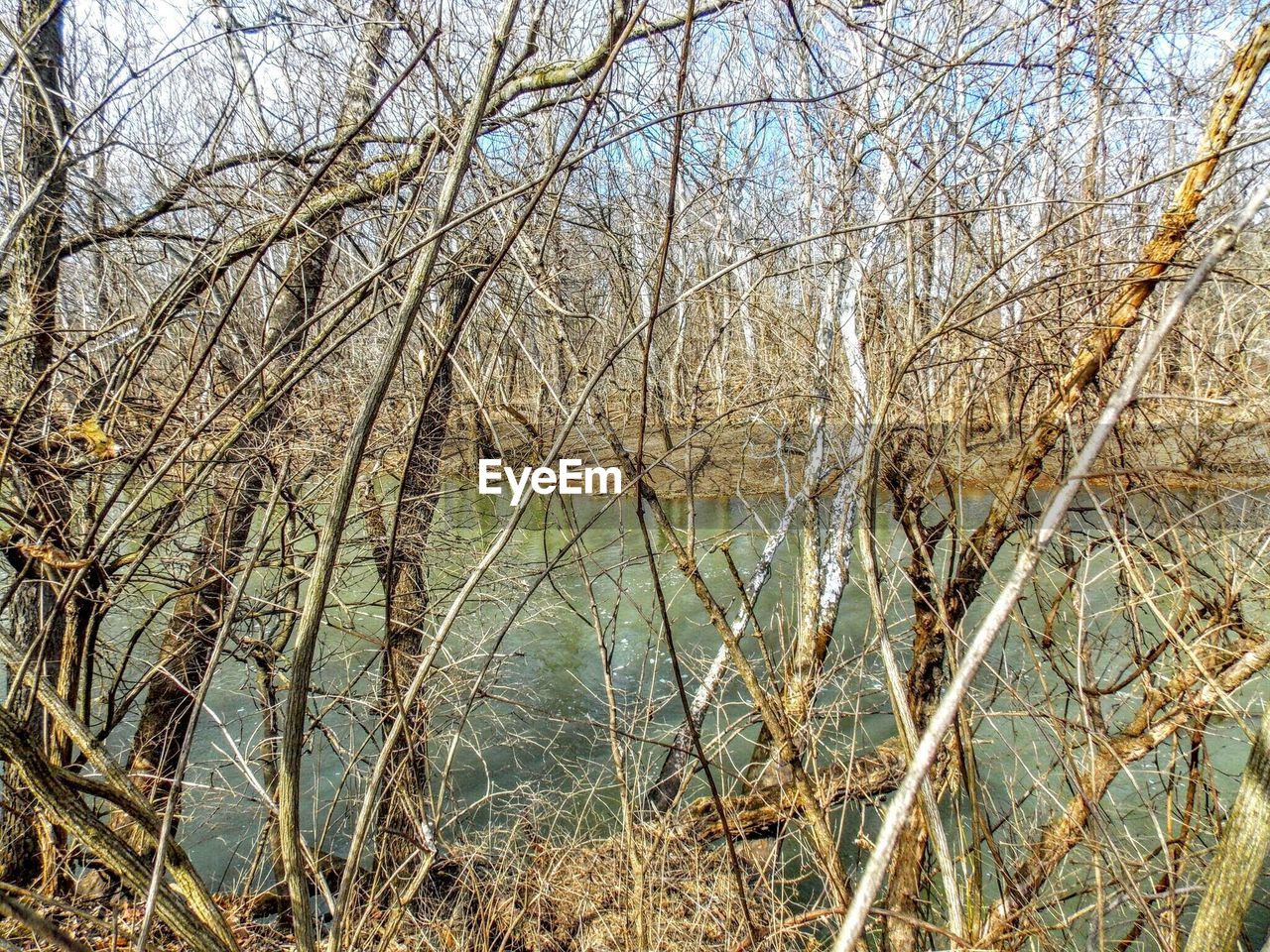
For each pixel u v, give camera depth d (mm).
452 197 1591
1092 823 2602
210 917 1458
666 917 3510
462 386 4648
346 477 1553
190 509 4098
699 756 2385
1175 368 2787
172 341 3764
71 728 1520
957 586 3209
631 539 9414
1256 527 2533
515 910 3826
